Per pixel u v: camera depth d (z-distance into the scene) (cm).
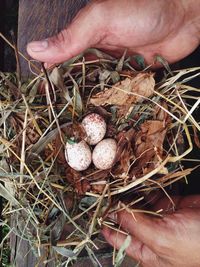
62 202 22
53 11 25
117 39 23
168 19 23
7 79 22
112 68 23
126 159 22
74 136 22
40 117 21
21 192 22
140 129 22
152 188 23
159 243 22
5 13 30
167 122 22
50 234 22
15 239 24
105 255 25
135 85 22
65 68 22
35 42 22
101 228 23
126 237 23
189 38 25
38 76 22
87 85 22
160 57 24
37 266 23
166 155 23
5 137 21
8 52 32
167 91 23
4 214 23
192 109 22
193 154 27
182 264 23
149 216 23
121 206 22
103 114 22
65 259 25
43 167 21
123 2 22
